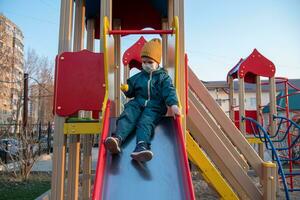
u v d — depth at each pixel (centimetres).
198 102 499
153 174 258
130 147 294
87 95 359
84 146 580
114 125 318
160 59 352
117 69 548
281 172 459
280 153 1125
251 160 452
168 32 363
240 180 429
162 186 246
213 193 782
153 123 308
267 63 844
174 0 378
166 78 328
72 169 453
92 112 526
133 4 590
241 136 477
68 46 385
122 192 241
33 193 744
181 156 270
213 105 505
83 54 364
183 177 253
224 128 490
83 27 517
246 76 912
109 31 352
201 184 908
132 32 355
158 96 327
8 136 1134
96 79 360
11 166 1105
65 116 366
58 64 364
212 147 432
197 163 411
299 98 1380
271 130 814
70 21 391
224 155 431
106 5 363
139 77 342
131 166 268
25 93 1647
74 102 358
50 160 1478
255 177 970
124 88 332
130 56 820
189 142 413
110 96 345
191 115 434
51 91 3253
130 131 307
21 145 962
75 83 361
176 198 235
